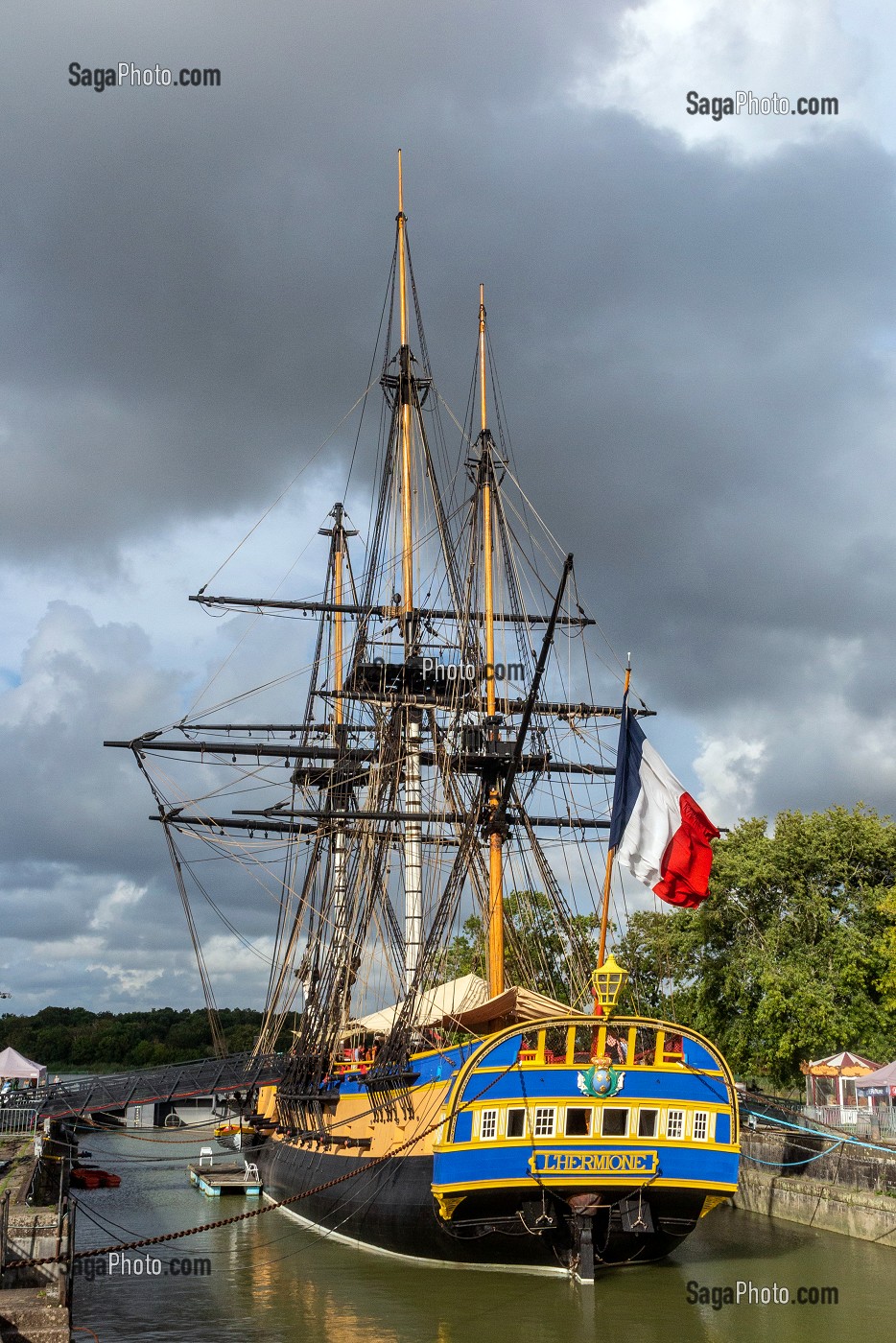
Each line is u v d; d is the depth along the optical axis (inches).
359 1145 1924.2
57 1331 1037.8
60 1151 2605.8
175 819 2876.5
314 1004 2532.0
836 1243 1868.8
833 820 2696.9
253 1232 2134.6
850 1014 2518.5
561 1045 1598.2
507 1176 1523.1
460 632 2662.4
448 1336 1302.9
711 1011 2659.9
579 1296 1491.1
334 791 3139.8
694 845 1720.0
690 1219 1604.3
